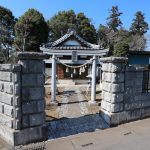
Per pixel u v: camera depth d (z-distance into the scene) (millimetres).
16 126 5906
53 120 8055
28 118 6117
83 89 18000
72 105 11461
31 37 30156
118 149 5859
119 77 7875
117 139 6586
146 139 6609
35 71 6172
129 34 43688
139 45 37656
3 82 6230
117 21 50594
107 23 51344
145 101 8906
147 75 9023
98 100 12758
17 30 30578
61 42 16984
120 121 8078
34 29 30391
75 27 36750
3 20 35094
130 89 8312
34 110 6211
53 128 7223
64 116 8977
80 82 22453
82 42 17031
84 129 7422
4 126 6289
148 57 17469
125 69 8023
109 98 7961
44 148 5836
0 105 6430
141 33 51375
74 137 6707
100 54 13328
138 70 8445
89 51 13320
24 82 5984
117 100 7922
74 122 7879
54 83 11461
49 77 23312
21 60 5938
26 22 30062
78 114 9398
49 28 35188
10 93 5961
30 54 5977
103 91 8359
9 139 6023
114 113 7918
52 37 37688
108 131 7309
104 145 6117
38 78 6242
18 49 29891
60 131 7102
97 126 7742
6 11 35125
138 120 8664
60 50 13164
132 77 8312
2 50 29438
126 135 6938
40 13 32125
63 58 18500
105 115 8117
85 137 6719
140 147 6008
